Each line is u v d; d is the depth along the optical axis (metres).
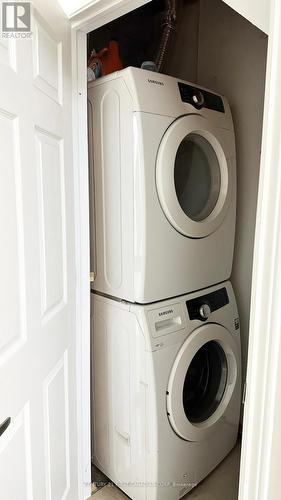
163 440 1.40
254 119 1.79
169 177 1.33
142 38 2.14
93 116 1.43
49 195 1.12
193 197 1.59
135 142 1.26
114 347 1.50
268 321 0.75
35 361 1.03
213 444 1.67
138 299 1.35
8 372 0.87
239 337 1.77
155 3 1.98
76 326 1.42
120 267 1.41
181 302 1.47
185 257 1.47
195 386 1.71
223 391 1.73
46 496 1.16
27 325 0.97
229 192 1.65
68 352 1.34
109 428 1.60
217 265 1.65
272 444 0.79
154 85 1.30
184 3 1.99
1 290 0.84
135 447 1.46
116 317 1.46
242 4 0.81
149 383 1.35
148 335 1.33
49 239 1.13
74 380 1.41
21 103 0.90
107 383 1.57
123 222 1.36
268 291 0.74
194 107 1.44
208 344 1.68
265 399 0.78
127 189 1.32
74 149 1.32
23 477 0.99
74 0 1.16
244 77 1.81
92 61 1.65
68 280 1.31
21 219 0.93
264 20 0.79
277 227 0.72
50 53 1.10
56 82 1.15
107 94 1.34
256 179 1.82
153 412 1.36
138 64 2.15
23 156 0.93
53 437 1.21
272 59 0.69
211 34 1.92
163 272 1.38
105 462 1.66
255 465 0.81
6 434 0.88
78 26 1.24
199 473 1.62
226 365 1.74
